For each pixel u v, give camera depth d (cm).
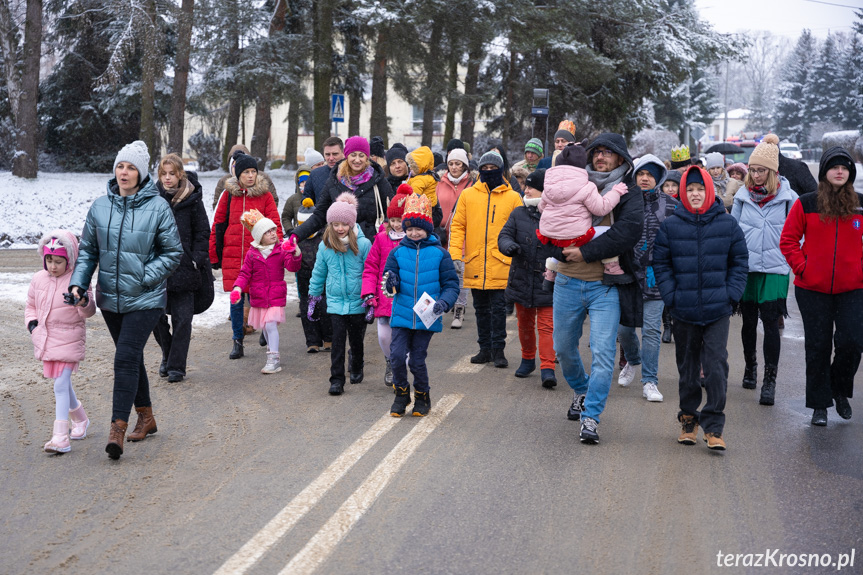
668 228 557
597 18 2881
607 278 557
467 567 373
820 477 497
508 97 3066
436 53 2325
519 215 729
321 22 2480
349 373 768
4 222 1967
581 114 3158
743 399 692
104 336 923
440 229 991
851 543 402
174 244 543
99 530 414
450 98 2420
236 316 828
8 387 701
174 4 2462
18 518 430
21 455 533
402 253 624
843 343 606
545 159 997
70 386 552
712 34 2988
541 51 2827
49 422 607
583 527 418
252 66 2470
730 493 468
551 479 489
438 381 743
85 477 492
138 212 536
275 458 524
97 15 2961
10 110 3030
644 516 433
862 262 598
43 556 385
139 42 2511
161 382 733
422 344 628
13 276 1336
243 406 652
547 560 381
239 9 2400
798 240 614
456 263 1016
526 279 720
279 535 407
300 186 1045
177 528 416
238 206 852
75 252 546
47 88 3106
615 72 2961
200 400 670
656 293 686
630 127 3328
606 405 671
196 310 754
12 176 2417
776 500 459
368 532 411
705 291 544
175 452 538
